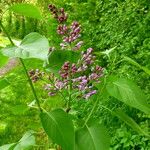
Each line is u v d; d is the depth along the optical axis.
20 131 1.02
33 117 1.06
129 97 0.31
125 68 0.85
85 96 0.33
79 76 0.33
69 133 0.30
